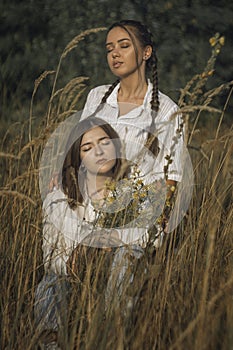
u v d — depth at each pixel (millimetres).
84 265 3137
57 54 9031
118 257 3082
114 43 3572
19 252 3266
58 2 9422
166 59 9211
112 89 3664
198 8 9547
